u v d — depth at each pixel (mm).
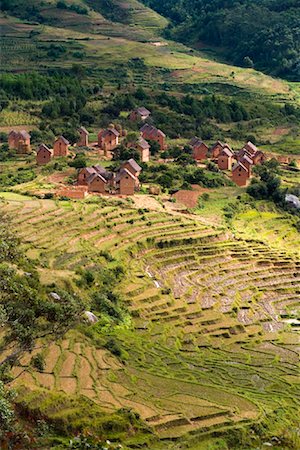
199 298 108438
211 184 162750
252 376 86312
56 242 111875
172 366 85812
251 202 157750
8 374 60875
